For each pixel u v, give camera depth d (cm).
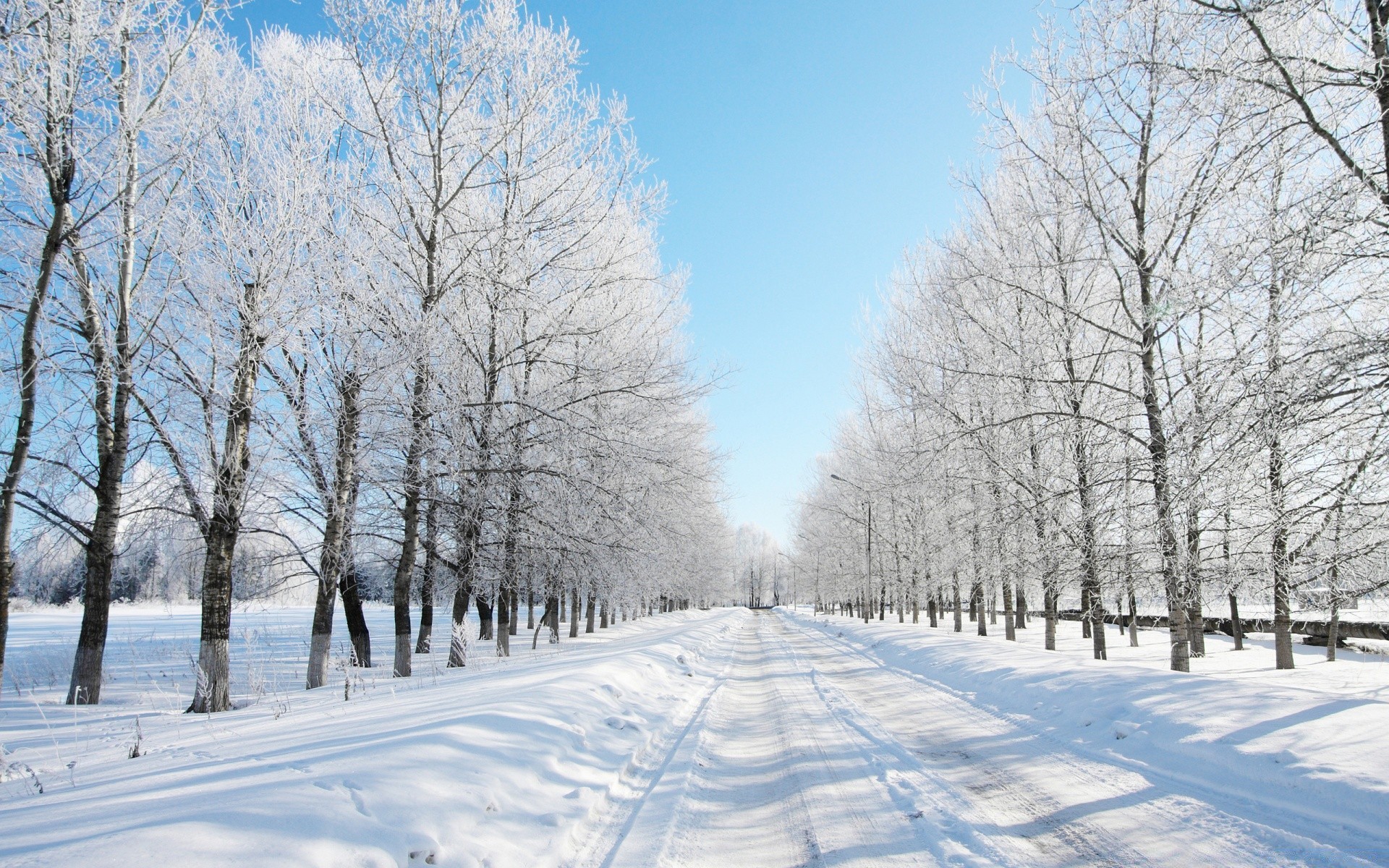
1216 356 884
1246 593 1103
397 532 1659
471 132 1467
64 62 905
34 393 864
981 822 490
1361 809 463
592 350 1742
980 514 1883
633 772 645
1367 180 639
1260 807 501
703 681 1379
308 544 1495
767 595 14538
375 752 487
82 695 1110
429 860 375
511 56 1524
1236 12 702
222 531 1102
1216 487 855
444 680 1216
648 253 2108
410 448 1388
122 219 1020
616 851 448
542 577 1898
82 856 296
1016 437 1590
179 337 1083
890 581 3609
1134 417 1239
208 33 1103
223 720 882
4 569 833
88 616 1134
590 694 859
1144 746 675
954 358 1775
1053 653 1442
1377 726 582
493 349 1591
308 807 371
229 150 1183
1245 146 731
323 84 1400
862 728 862
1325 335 679
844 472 4228
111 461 1143
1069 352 1442
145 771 543
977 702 1041
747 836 486
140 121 997
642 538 1703
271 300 1113
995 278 1400
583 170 1653
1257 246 710
